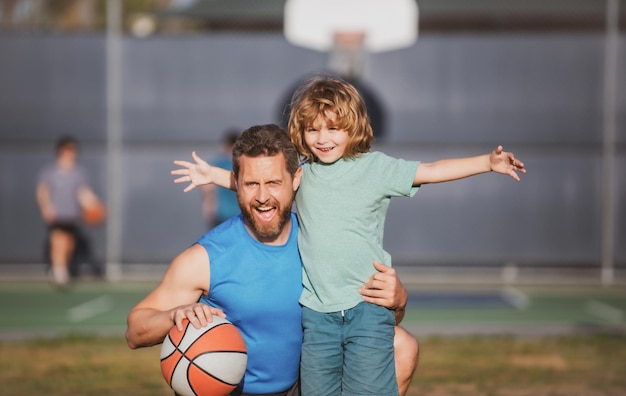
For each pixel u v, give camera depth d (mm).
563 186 20281
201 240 5555
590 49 20250
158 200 20375
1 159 20422
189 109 20422
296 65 20312
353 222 5633
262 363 5621
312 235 5625
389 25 18719
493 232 20312
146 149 20391
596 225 20250
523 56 20344
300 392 5758
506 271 20406
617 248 20219
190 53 20344
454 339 12859
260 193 5309
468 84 20375
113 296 17984
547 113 20312
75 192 18938
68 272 20453
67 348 12125
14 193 20438
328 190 5684
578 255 20297
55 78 20453
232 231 5566
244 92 20344
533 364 11109
